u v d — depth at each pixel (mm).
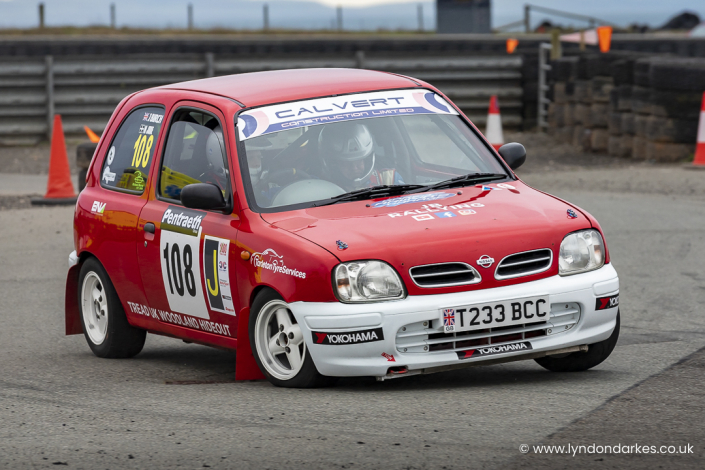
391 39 54500
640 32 92812
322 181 13094
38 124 49969
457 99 52094
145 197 14664
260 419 10641
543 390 11656
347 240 11594
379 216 12195
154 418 10977
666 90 36375
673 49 58031
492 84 52250
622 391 11445
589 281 11945
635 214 26766
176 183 14188
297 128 13547
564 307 11883
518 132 52312
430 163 13930
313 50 53656
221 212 13062
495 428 9945
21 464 9469
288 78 14844
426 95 14789
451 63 51969
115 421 10953
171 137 14594
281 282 11773
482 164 14188
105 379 13688
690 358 13344
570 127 45344
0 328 17766
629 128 38969
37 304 19609
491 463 8852
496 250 11609
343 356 11344
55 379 13719
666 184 31516
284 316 12039
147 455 9555
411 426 10109
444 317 11273
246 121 13500
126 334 15414
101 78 50031
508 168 14180
